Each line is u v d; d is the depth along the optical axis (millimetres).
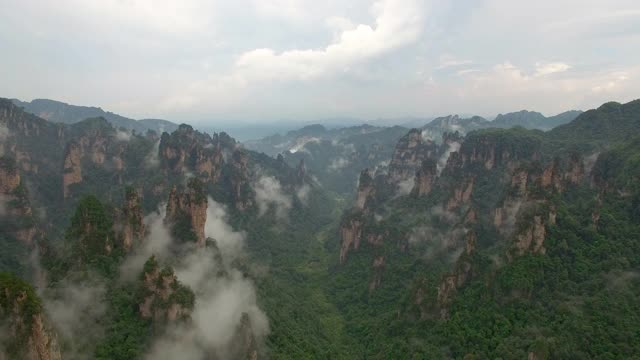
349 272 185875
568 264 108688
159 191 199625
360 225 196375
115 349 81188
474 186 190125
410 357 103250
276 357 100375
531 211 115938
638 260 105312
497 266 113500
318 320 146750
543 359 84125
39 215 186875
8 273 66125
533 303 102500
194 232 127188
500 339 96438
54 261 106250
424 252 169625
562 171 143625
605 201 125188
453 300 112750
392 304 146500
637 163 131750
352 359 118312
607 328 89500
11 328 62156
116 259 101188
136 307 90812
